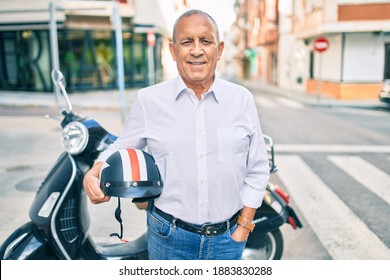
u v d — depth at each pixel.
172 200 1.93
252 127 1.96
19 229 2.44
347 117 13.80
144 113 1.93
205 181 1.88
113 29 21.44
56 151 7.75
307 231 4.30
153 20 22.75
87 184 1.93
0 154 7.51
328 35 21.09
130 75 23.27
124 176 1.83
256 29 44.72
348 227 4.41
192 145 1.86
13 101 16.30
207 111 1.87
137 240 2.93
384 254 3.78
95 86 21.95
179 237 1.96
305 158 7.71
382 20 18.58
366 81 19.59
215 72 1.91
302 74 26.39
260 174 2.04
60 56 20.53
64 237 2.41
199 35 1.81
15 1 19.80
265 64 39.84
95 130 2.51
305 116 13.99
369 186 5.93
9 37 20.92
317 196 5.48
